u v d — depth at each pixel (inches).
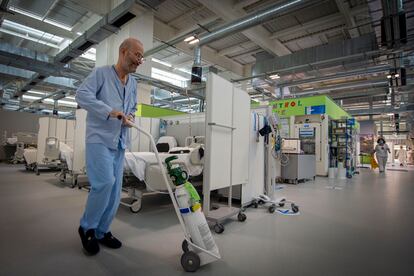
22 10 219.8
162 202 133.1
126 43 64.6
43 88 435.5
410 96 450.3
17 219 94.1
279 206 127.2
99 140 62.7
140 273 55.1
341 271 58.6
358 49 242.7
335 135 319.9
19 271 54.8
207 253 56.7
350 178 289.7
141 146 194.4
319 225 96.1
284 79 343.9
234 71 368.5
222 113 98.0
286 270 58.4
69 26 251.4
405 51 229.6
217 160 94.7
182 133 195.2
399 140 810.8
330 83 418.6
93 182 62.5
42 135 237.1
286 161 205.0
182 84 416.2
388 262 64.0
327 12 234.8
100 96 65.0
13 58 253.9
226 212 94.4
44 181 194.4
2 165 331.3
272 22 253.0
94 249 64.3
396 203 141.9
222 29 200.4
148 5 163.5
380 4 169.8
